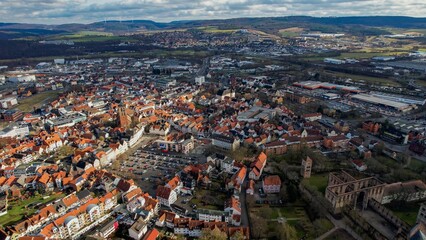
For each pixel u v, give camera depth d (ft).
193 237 647.15
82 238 645.10
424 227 571.69
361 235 625.82
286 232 606.96
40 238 590.55
